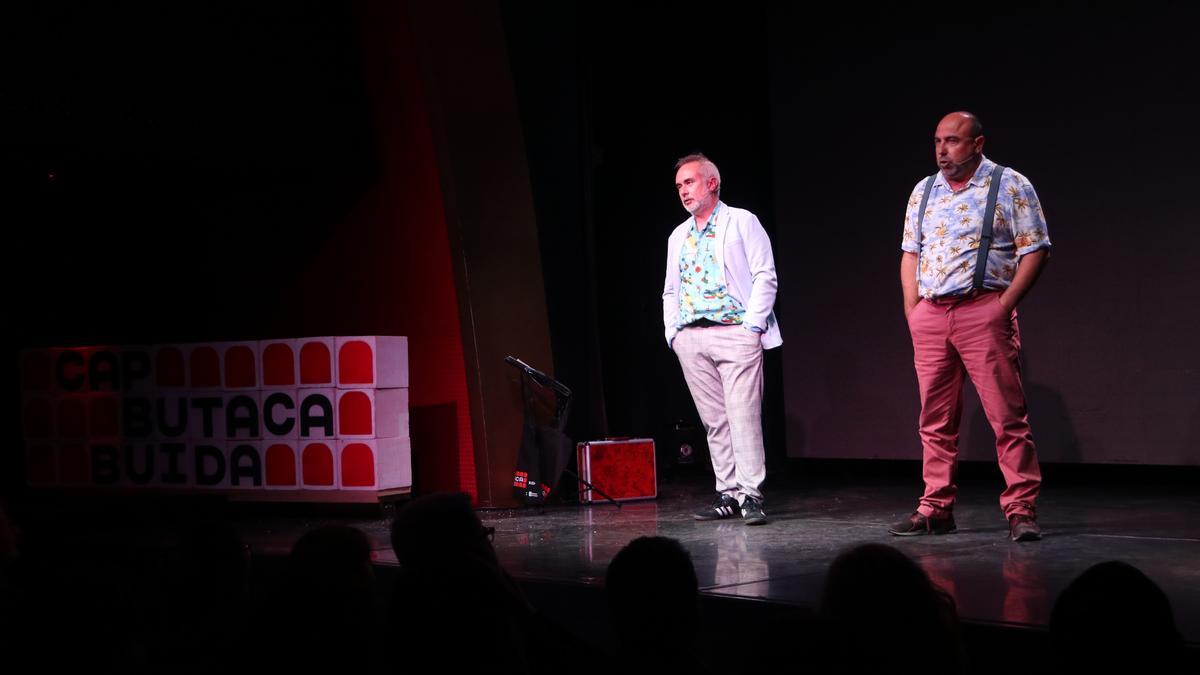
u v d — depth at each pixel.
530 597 3.33
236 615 2.06
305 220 5.95
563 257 5.87
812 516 4.61
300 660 1.81
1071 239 5.41
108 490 5.61
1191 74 5.02
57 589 1.70
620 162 6.64
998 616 2.54
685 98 6.64
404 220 5.61
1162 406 5.18
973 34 5.68
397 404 5.26
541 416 5.59
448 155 5.39
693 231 4.68
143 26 5.01
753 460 4.49
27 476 5.75
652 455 5.59
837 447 6.27
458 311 5.45
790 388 6.44
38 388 5.72
